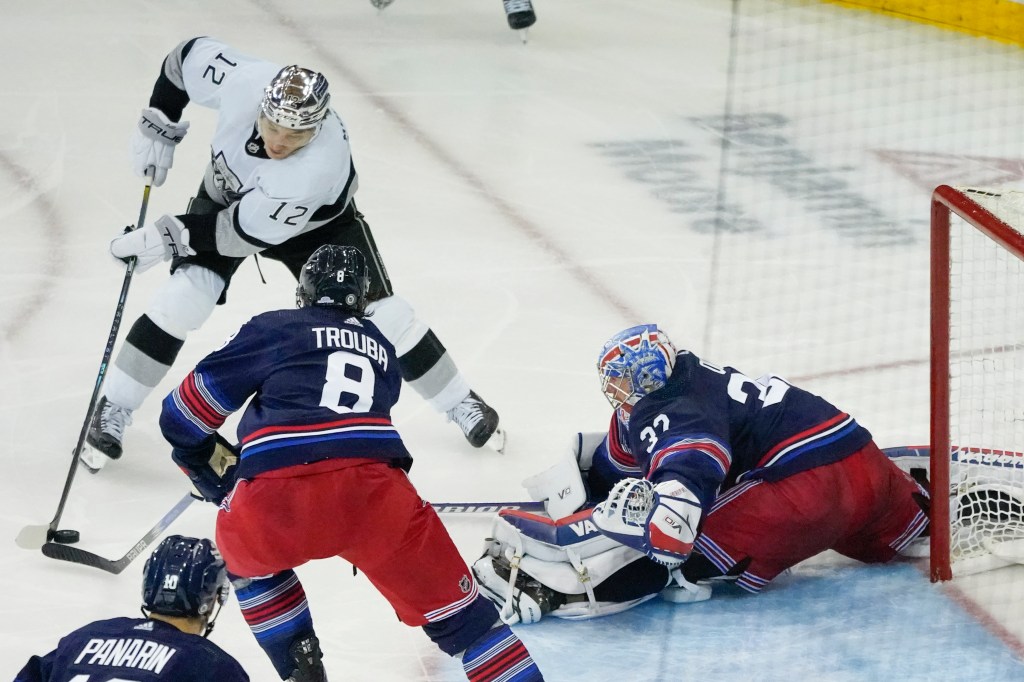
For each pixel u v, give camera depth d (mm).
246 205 12711
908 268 19672
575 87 26562
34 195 21141
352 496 10070
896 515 12578
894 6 29672
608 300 18812
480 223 21109
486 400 16172
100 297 18297
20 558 12891
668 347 11914
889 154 23734
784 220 21344
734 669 11320
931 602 12312
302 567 12984
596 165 23328
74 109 24219
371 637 11953
